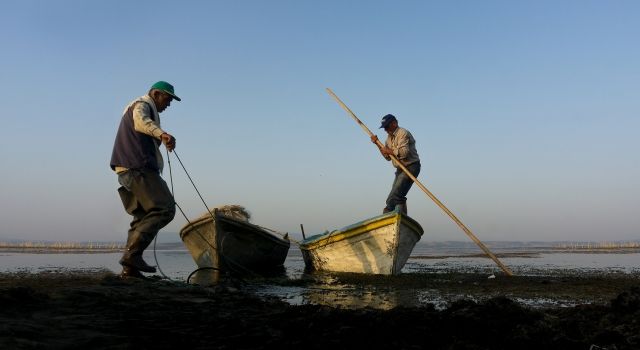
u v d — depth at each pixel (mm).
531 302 5883
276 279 8688
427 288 7344
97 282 5266
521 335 3215
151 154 5910
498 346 3180
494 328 3418
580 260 16594
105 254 19156
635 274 10195
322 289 7234
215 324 3498
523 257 18969
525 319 3596
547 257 18969
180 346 2945
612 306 4055
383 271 9617
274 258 11953
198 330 3320
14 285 4758
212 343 3021
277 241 11453
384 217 9406
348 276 9336
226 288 5246
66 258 15805
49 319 3285
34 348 2684
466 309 3689
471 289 7238
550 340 3170
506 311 3664
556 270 11562
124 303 4027
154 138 5977
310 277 9133
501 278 8953
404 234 9516
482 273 10352
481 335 3324
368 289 7266
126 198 5973
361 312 3766
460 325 3459
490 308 3699
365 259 9891
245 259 10734
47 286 4691
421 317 3592
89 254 19266
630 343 3105
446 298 6219
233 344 3025
